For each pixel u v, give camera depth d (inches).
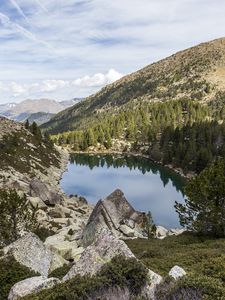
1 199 1217.4
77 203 3021.7
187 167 5064.0
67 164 5826.8
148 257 1038.4
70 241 1524.4
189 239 1311.5
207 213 1396.4
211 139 5905.5
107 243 614.2
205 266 747.4
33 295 500.1
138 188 4146.2
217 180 1385.3
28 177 3447.3
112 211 1847.9
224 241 1157.1
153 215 2945.4
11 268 736.3
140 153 7401.6
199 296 466.6
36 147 4904.0
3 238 1176.2
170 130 6875.0
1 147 3786.9
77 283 488.7
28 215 1256.2
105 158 6929.1
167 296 478.3
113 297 475.2
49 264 859.4
